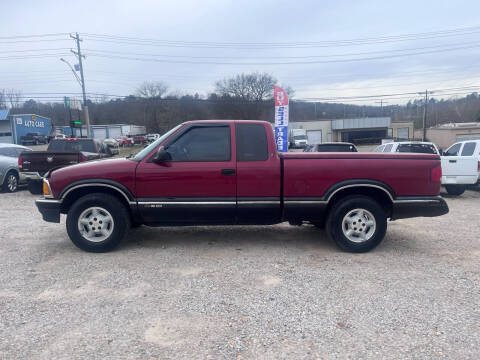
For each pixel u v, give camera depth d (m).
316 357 2.67
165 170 4.88
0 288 3.86
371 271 4.36
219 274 4.25
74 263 4.61
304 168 4.91
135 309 3.39
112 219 4.93
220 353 2.72
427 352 2.73
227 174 4.89
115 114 79.62
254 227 6.52
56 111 66.50
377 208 4.95
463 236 6.02
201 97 72.06
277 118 15.93
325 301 3.56
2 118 41.34
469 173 9.98
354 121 58.81
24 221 7.14
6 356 2.67
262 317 3.25
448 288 3.87
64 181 4.89
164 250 5.14
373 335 2.96
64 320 3.19
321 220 5.15
